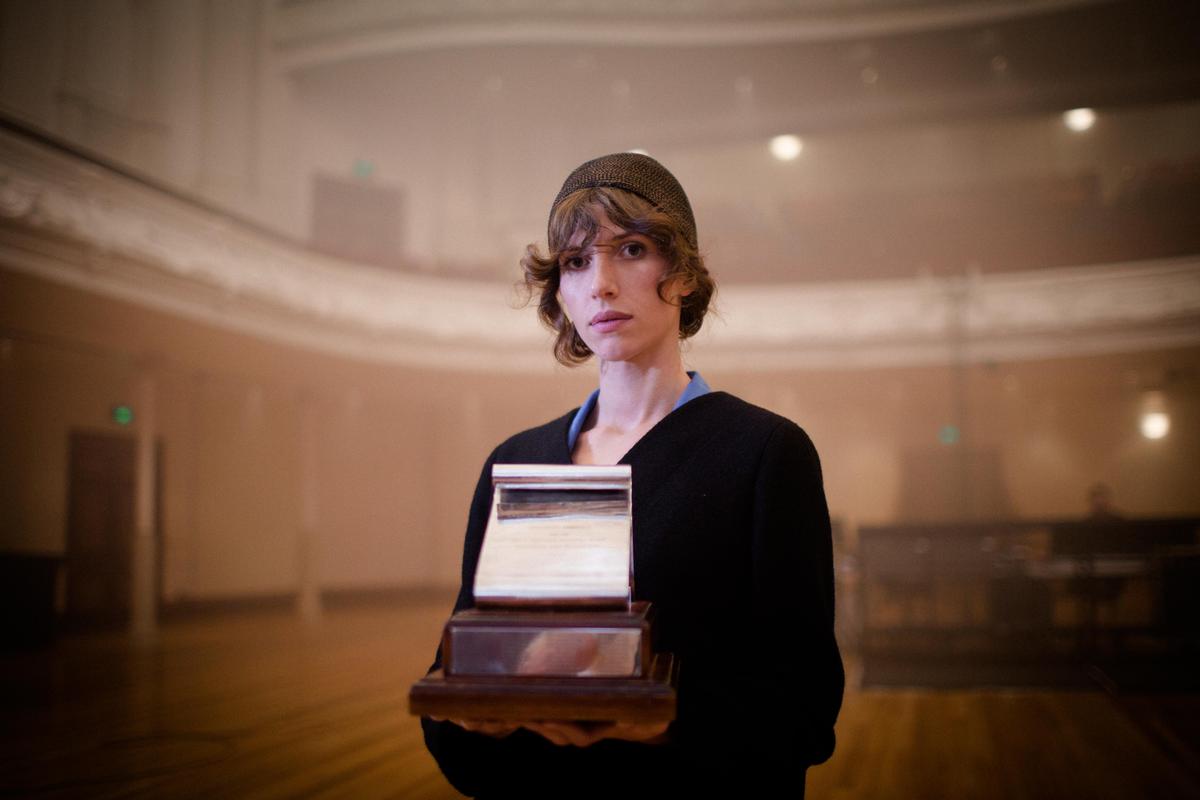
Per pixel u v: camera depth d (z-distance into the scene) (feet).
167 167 38.27
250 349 38.19
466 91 46.85
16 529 34.35
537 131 51.19
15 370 34.68
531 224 49.73
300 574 42.50
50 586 29.89
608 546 2.67
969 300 40.98
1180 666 24.00
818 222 43.62
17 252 26.71
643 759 3.07
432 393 50.03
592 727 2.54
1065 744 16.10
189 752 15.15
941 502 49.32
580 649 2.49
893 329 41.81
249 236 34.78
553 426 3.84
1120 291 39.09
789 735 2.92
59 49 34.40
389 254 45.75
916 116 46.60
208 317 33.42
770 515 3.19
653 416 3.61
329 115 46.78
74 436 36.60
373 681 22.49
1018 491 48.60
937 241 42.04
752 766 2.83
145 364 36.58
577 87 46.73
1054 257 40.70
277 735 16.43
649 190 3.40
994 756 15.24
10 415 34.42
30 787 12.96
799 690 3.01
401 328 41.55
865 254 42.68
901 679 23.07
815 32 41.93
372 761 14.52
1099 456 47.57
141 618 33.50
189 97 39.55
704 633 3.17
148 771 13.89
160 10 38.63
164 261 31.01
